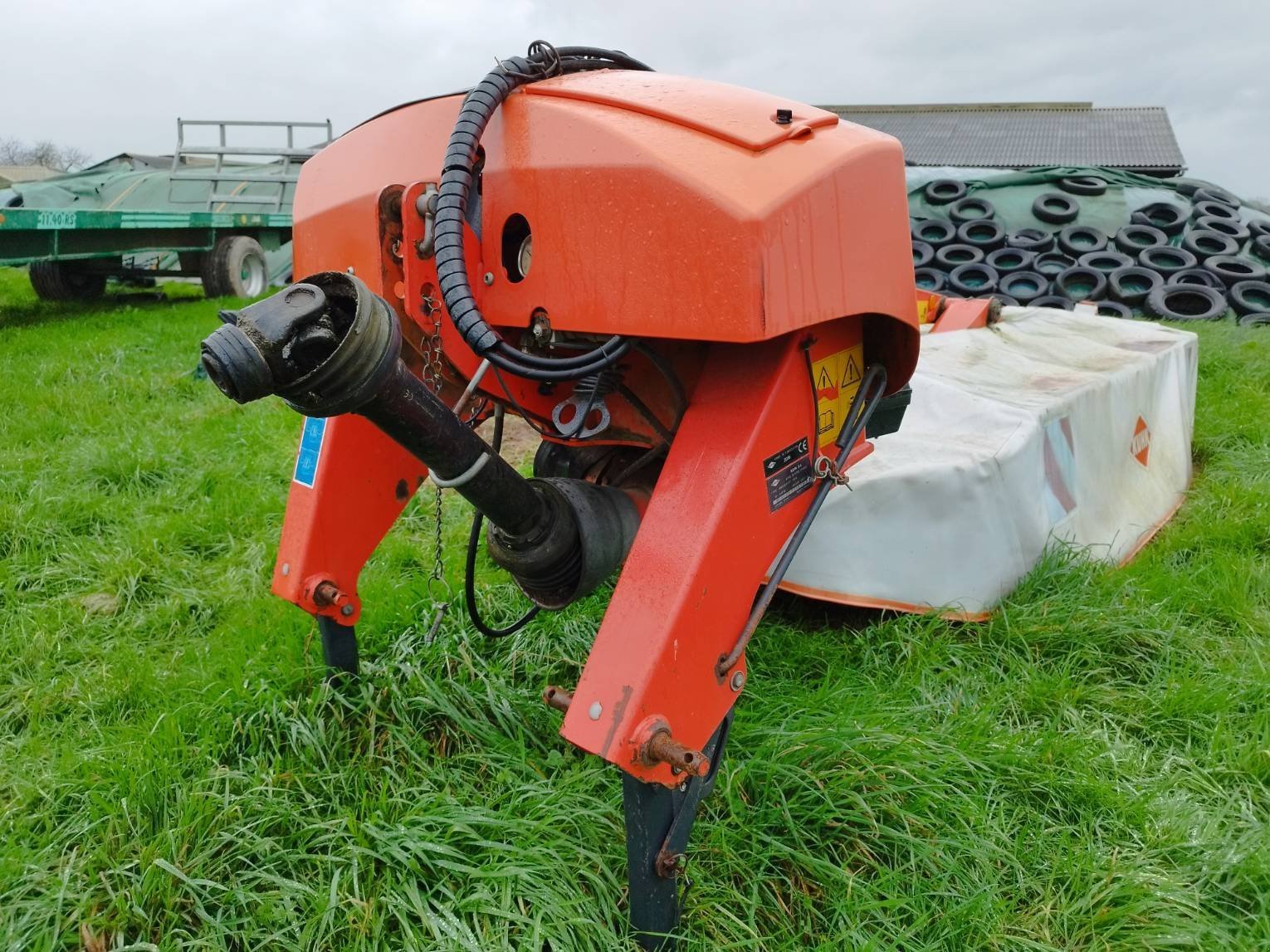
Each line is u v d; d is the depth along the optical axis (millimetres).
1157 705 2607
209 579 3475
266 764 2283
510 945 1816
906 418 3371
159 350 7184
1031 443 3082
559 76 1898
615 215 1608
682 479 1723
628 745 1545
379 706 2445
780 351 1745
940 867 2025
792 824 2045
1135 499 3869
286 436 5059
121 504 4086
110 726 2518
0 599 3314
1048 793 2258
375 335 1368
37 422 5074
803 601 3234
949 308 4691
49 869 1985
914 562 2939
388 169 2025
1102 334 4609
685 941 1792
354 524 2365
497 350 1678
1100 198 9656
